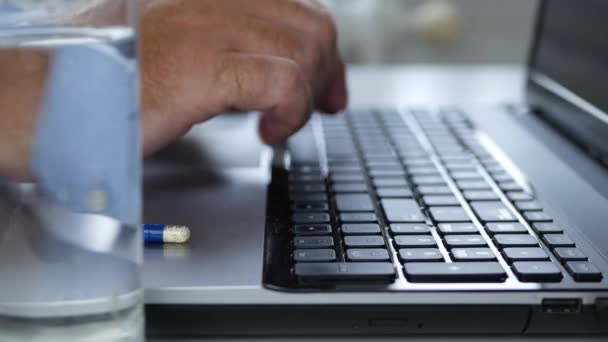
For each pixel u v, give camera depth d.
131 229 0.34
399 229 0.43
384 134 0.70
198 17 0.53
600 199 0.49
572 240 0.41
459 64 1.96
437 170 0.57
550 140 0.67
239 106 0.51
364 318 0.36
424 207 0.48
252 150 0.62
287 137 0.55
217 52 0.51
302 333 0.37
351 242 0.41
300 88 0.52
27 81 0.36
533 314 0.36
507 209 0.47
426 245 0.41
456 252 0.39
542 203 0.48
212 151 0.62
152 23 0.52
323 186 0.52
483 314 0.36
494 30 1.96
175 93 0.50
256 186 0.52
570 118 0.69
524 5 1.93
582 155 0.62
